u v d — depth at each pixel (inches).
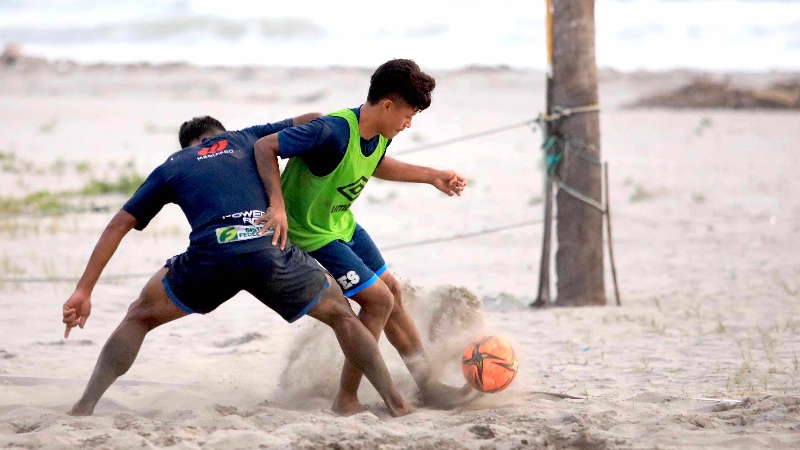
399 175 751.1
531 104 6373.0
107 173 3107.8
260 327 1167.0
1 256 1722.4
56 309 1269.7
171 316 663.1
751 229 2203.5
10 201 2410.2
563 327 1170.6
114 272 1595.7
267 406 712.4
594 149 1339.8
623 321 1210.6
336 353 808.9
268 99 6747.1
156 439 578.6
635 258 1854.1
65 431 585.6
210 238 637.9
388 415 693.9
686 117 5506.9
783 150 3951.8
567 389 811.4
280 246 645.3
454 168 3358.8
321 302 659.4
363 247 737.0
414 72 658.2
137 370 910.4
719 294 1433.3
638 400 734.5
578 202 1343.5
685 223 2298.2
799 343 1040.2
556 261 1380.4
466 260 1834.4
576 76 1323.8
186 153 673.6
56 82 7603.4
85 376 872.3
